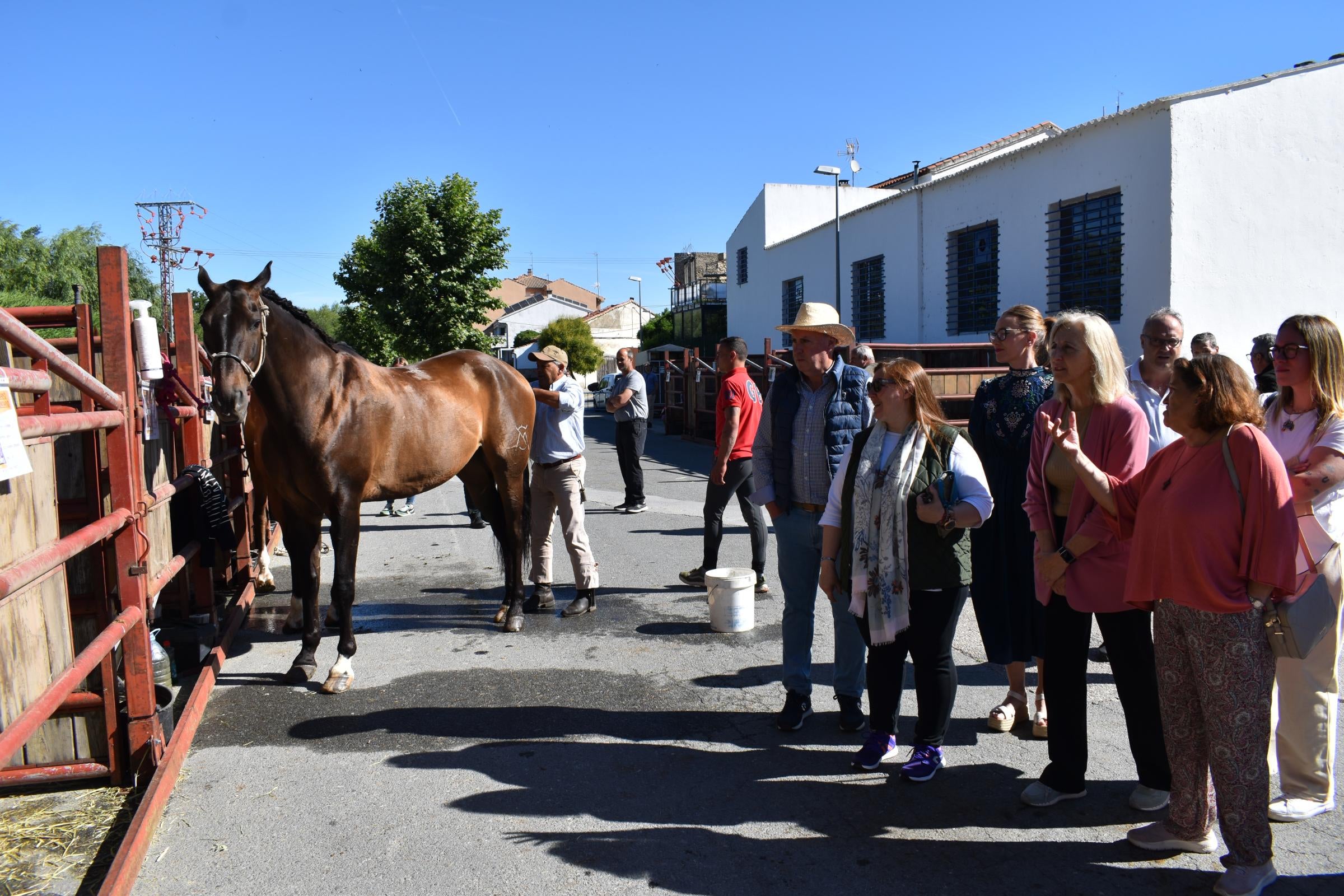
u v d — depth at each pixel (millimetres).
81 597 3510
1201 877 2738
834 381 3783
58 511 3408
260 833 3072
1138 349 12172
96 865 2838
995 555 3711
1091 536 2965
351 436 4559
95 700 3348
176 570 3924
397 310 18297
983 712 4090
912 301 17734
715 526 6328
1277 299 12156
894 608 3238
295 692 4496
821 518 3596
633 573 7156
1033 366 3742
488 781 3463
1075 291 13398
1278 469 2494
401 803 3289
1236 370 2564
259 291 4121
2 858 2863
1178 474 2664
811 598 3924
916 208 17359
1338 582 2910
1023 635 3701
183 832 3074
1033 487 3256
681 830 3070
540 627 5645
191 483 4445
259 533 6711
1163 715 2811
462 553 8227
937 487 3189
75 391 3697
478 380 5703
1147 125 11797
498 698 4379
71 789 3340
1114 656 3078
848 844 2961
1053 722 3191
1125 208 12258
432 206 18750
